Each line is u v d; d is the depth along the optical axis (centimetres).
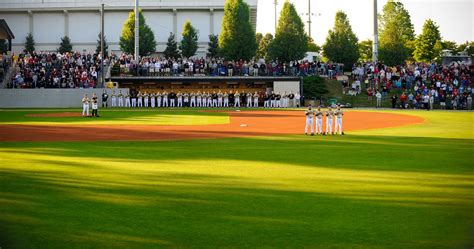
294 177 1866
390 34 9488
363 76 8556
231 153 2528
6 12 10812
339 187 1695
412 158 2356
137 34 8231
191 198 1537
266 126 4253
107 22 10931
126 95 7881
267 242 1160
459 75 8138
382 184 1745
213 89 8300
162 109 7131
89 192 1612
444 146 2858
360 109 7181
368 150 2661
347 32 9788
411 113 6156
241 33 9162
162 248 1122
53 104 7856
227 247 1130
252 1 10544
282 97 7844
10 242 1160
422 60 11750
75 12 10906
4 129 3925
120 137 3350
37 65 8269
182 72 8281
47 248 1123
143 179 1822
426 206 1455
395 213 1384
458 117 5444
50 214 1366
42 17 10912
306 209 1420
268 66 8381
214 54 10181
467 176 1895
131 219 1323
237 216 1352
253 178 1845
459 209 1426
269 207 1439
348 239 1181
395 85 8162
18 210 1405
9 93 7800
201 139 3222
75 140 3164
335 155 2453
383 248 1127
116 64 8175
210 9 10812
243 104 8106
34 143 3003
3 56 8350
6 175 1897
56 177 1856
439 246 1141
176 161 2252
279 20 9419
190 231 1232
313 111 3619
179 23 10944
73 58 8544
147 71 8181
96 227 1260
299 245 1143
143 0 10750
